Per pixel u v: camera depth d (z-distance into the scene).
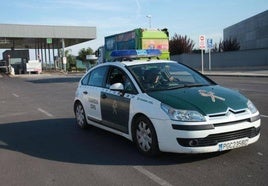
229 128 6.07
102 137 8.81
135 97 7.12
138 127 7.06
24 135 9.58
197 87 7.17
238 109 6.25
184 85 7.30
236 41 61.88
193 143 6.02
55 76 48.34
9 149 8.15
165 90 7.04
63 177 6.12
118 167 6.46
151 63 8.09
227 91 6.91
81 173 6.27
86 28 60.34
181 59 55.00
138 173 6.09
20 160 7.25
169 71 7.85
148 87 7.22
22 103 17.00
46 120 11.75
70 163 6.87
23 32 56.12
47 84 30.48
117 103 7.72
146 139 6.86
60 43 69.81
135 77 7.50
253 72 32.66
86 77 9.73
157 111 6.45
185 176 5.80
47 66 71.75
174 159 6.65
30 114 13.24
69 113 12.93
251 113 6.35
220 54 49.59
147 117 6.69
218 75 31.97
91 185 5.68
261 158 6.48
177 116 6.15
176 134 6.14
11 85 31.58
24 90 25.09
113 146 7.90
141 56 9.88
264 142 7.48
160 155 6.81
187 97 6.51
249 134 6.30
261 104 12.77
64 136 9.17
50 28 58.03
